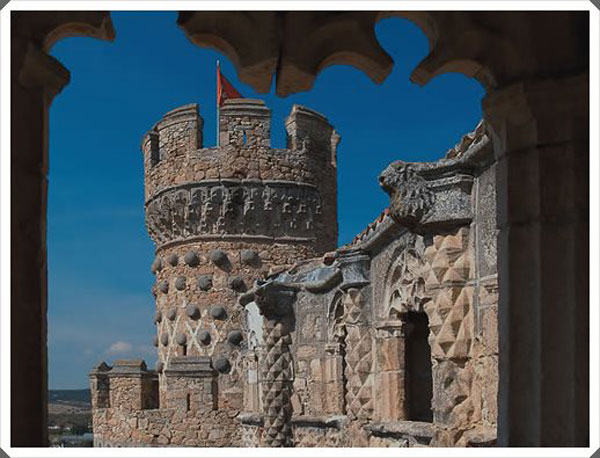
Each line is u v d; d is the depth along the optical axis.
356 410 11.63
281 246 26.97
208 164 26.81
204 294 26.47
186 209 26.86
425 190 7.93
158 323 28.28
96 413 28.27
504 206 4.02
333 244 29.14
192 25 3.88
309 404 15.19
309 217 27.52
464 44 3.92
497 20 3.88
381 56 3.94
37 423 3.39
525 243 3.93
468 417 7.71
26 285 3.42
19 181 3.45
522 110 3.89
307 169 27.75
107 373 28.77
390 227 10.13
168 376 25.27
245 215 26.62
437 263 7.93
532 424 3.82
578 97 3.82
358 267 11.88
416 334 11.48
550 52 3.87
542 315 3.81
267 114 27.25
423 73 4.01
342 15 3.88
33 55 3.51
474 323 7.75
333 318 14.74
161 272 28.05
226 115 27.03
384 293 11.06
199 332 26.25
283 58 3.94
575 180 3.83
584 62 3.87
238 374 25.64
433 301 7.97
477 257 7.73
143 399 27.39
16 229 3.42
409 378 11.37
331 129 29.33
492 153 7.25
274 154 27.17
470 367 7.78
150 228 28.88
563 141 3.85
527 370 3.87
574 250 3.80
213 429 24.95
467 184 7.83
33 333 3.42
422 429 9.36
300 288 15.74
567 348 3.78
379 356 11.31
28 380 3.38
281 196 26.97
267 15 3.88
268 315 15.81
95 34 3.80
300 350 15.60
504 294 4.00
